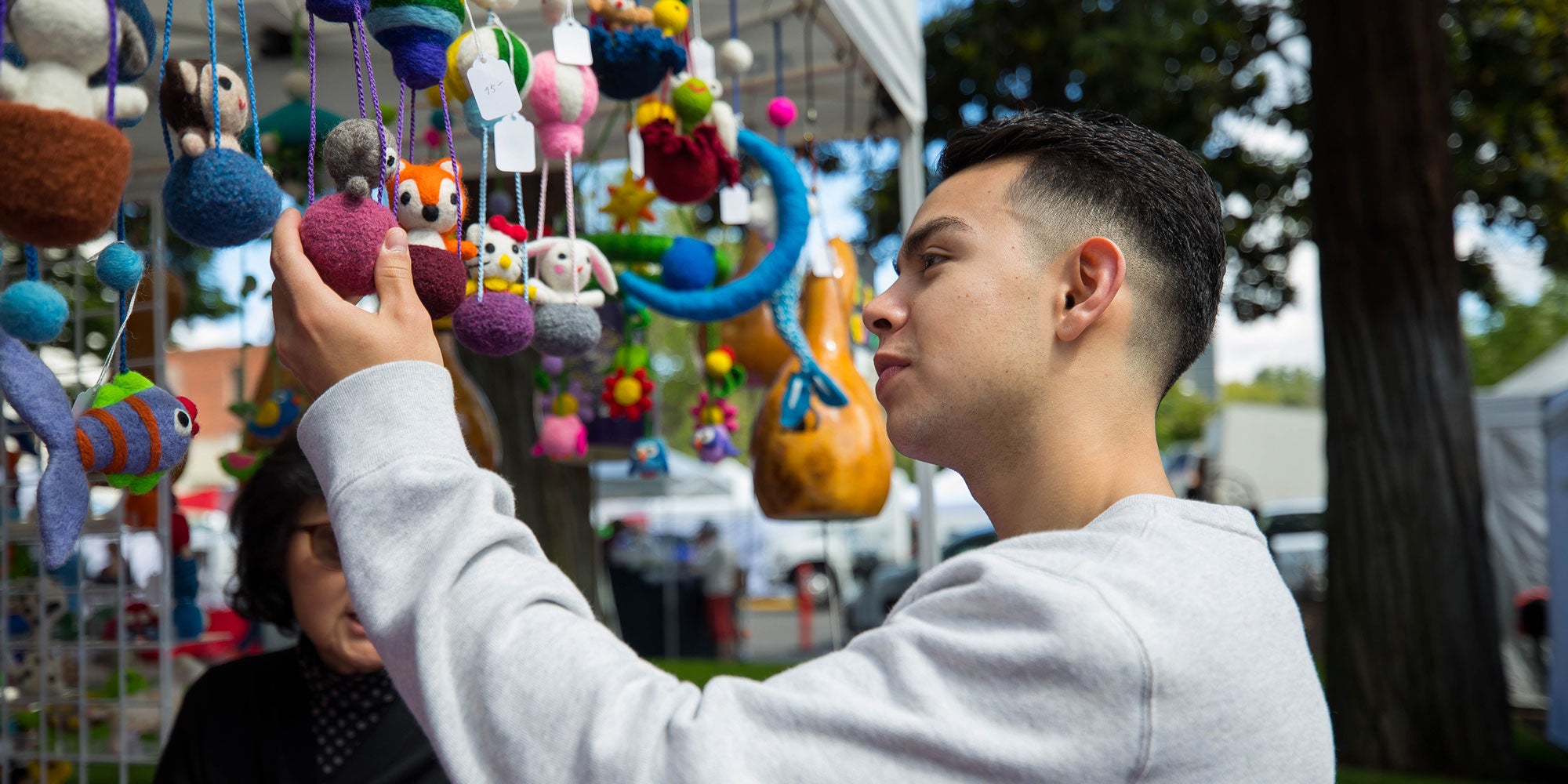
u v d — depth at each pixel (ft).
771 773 2.18
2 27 2.02
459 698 2.28
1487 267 25.30
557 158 4.33
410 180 2.91
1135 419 2.79
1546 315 89.15
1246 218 24.88
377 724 5.09
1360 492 16.81
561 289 4.28
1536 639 21.18
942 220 2.86
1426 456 16.53
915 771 2.18
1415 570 16.40
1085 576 2.32
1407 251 16.72
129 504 7.29
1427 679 16.24
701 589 34.53
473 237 3.53
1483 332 91.45
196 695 5.30
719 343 7.47
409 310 2.60
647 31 4.77
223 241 2.53
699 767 2.11
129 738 7.93
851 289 7.36
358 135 2.74
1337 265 17.19
